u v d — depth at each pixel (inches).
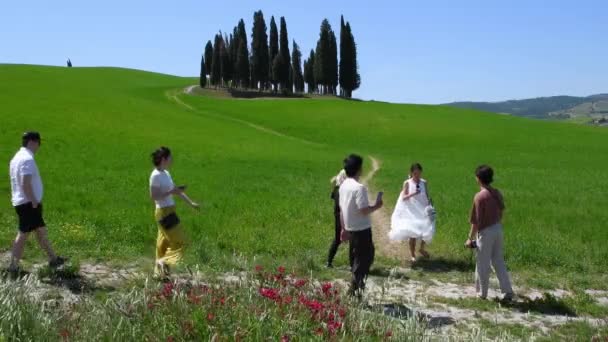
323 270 406.6
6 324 198.4
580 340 281.0
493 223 347.3
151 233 485.4
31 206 329.1
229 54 4411.9
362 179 1066.1
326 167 1240.2
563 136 2338.8
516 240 514.0
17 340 192.2
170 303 221.1
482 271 351.3
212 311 212.7
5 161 952.9
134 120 1904.5
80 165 1002.1
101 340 199.0
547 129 2529.5
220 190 811.4
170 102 3097.9
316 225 562.6
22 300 219.1
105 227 501.7
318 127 2352.4
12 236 434.0
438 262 455.2
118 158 1139.9
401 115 2706.7
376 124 2449.6
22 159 325.4
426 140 2139.5
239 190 821.2
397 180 1040.2
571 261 459.2
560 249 487.5
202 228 520.1
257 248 455.5
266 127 2357.3
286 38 4252.0
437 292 370.6
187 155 1300.4
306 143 1911.9
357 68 4443.9
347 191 313.0
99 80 3934.5
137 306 219.6
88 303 229.1
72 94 2411.4
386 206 736.3
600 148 2033.7
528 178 1166.3
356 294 272.5
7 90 2266.2
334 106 2913.4
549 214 677.3
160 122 1968.5
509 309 337.4
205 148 1459.2
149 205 638.5
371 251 315.0
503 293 349.1
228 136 1831.9
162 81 4731.8
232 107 2903.5
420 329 232.4
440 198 799.1
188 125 2000.5
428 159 1611.7
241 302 223.1
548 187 1000.2
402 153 1787.6
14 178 328.2
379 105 3058.6
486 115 2903.5
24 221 328.2
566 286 400.8
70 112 1828.2
